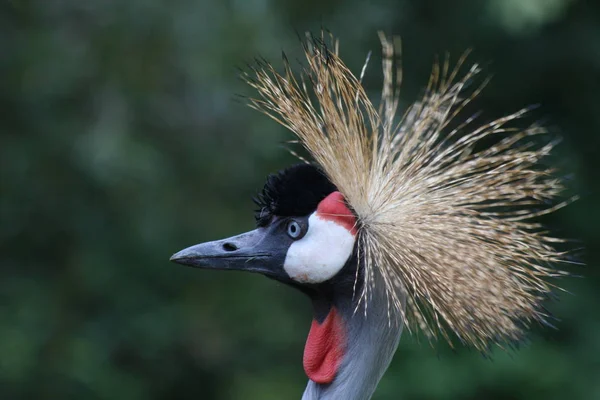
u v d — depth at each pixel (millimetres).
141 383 13070
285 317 13344
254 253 5109
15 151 12547
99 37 12711
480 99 13547
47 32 12656
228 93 12789
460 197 5051
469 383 11461
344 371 5039
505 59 13641
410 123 5367
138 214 13086
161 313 13133
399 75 6828
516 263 4941
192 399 13555
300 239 5047
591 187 13523
